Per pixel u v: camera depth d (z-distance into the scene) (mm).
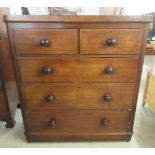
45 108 1166
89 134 1271
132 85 1100
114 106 1166
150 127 1494
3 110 1425
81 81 1075
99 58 1008
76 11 1403
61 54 993
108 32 945
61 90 1105
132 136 1379
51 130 1254
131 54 1004
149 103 1658
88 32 941
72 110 1178
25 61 1013
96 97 1132
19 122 1565
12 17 901
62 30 937
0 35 1294
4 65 1350
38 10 1374
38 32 941
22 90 1104
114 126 1248
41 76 1056
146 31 954
